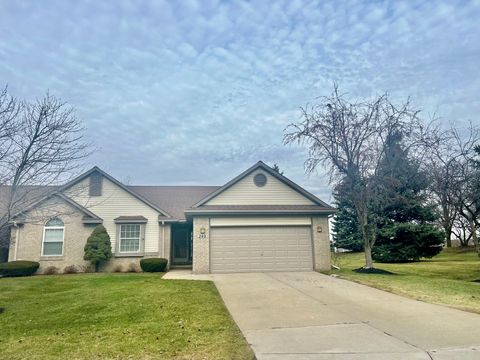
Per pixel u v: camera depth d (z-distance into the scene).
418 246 24.73
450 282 13.06
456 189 18.28
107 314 8.62
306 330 6.80
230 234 17.17
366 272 15.73
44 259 18.38
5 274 16.88
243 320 7.69
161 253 19.98
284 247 17.23
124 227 20.00
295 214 17.53
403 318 7.65
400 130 15.61
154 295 10.63
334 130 16.02
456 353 5.47
